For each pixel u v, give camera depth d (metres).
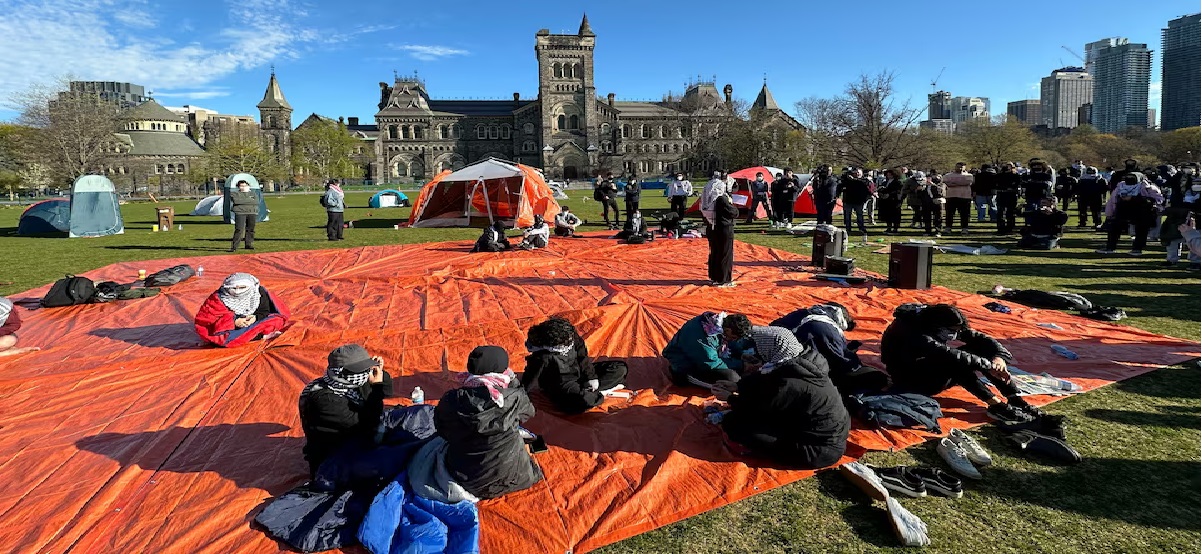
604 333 7.18
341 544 3.35
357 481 3.70
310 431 3.78
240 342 6.78
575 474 4.04
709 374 5.44
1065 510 3.66
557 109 93.56
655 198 41.38
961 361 4.84
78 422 4.95
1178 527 3.46
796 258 12.55
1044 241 13.33
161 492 3.91
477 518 3.49
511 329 7.28
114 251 15.44
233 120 132.50
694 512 3.67
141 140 97.62
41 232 19.97
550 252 13.63
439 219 22.42
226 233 20.00
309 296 9.48
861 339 6.83
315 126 90.81
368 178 96.62
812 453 4.04
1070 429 4.63
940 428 4.61
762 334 4.30
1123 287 9.34
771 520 3.62
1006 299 8.70
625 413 4.98
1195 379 5.54
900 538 3.38
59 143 65.81
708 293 9.20
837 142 46.75
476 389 3.59
